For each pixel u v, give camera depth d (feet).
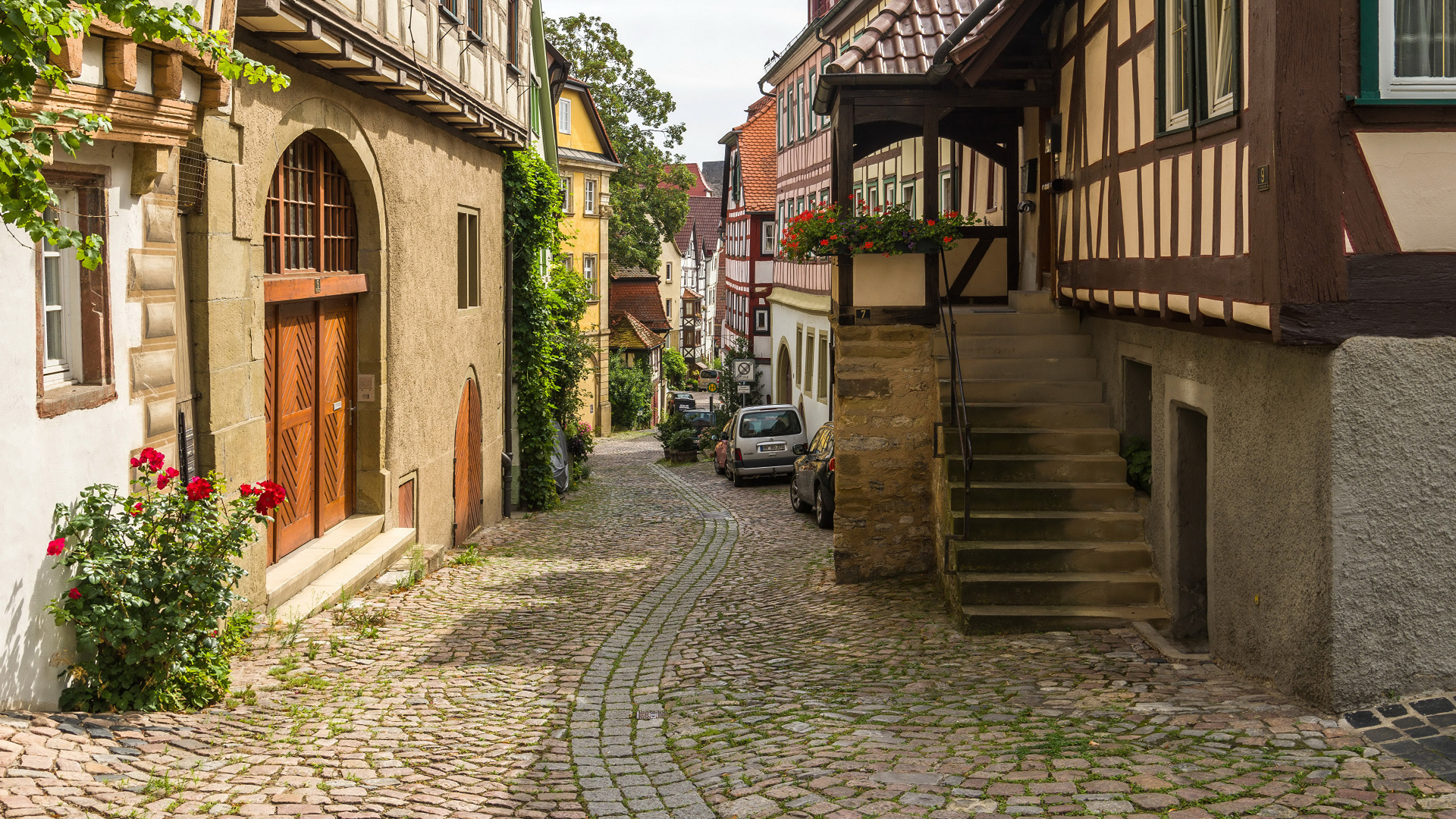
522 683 25.89
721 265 251.80
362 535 37.99
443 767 19.24
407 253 41.86
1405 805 14.98
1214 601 25.68
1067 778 16.93
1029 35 39.04
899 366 38.09
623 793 18.25
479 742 20.98
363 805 16.84
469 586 38.37
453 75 42.83
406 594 35.91
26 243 18.06
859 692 24.04
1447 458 19.51
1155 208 27.14
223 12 23.00
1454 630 19.74
